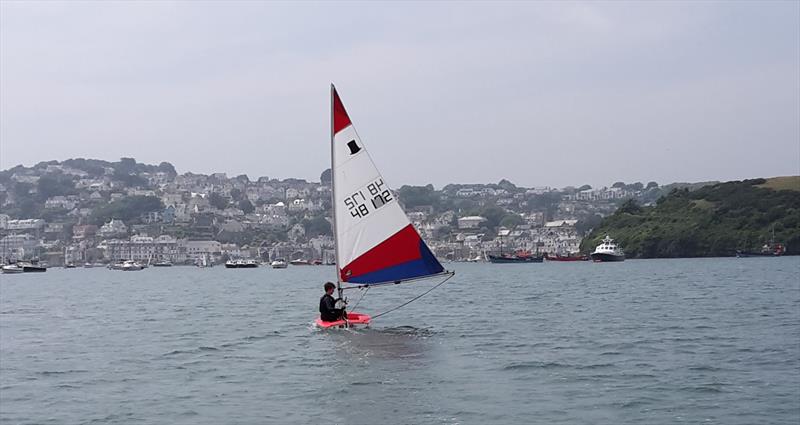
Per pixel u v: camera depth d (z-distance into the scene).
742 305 51.41
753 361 26.73
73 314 57.75
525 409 20.11
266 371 26.11
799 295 61.41
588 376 24.39
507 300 61.81
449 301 61.03
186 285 127.12
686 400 20.89
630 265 188.75
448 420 19.16
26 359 30.66
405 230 34.47
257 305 62.28
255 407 20.83
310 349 30.75
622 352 29.36
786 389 22.02
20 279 194.12
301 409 20.48
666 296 63.56
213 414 20.19
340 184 34.94
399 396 21.77
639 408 20.08
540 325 39.75
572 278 115.25
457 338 33.84
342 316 36.94
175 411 20.61
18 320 52.53
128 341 36.50
